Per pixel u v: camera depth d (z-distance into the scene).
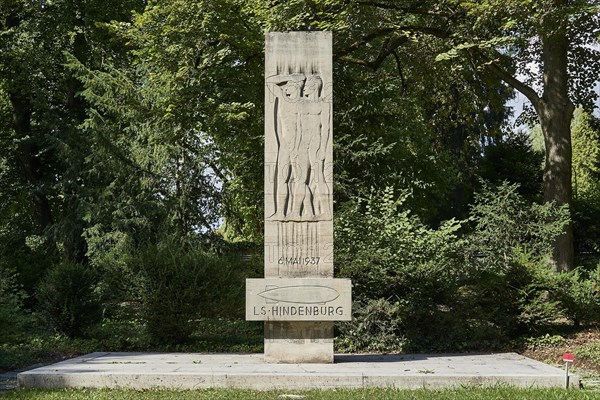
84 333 18.81
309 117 13.66
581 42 25.06
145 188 26.70
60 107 33.12
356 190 26.33
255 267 18.66
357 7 23.44
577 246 30.88
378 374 11.72
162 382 11.64
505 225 21.67
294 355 13.34
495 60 22.89
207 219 27.27
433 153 35.41
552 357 15.21
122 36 24.95
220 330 18.94
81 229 28.80
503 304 16.95
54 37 31.28
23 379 11.66
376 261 16.89
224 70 23.66
